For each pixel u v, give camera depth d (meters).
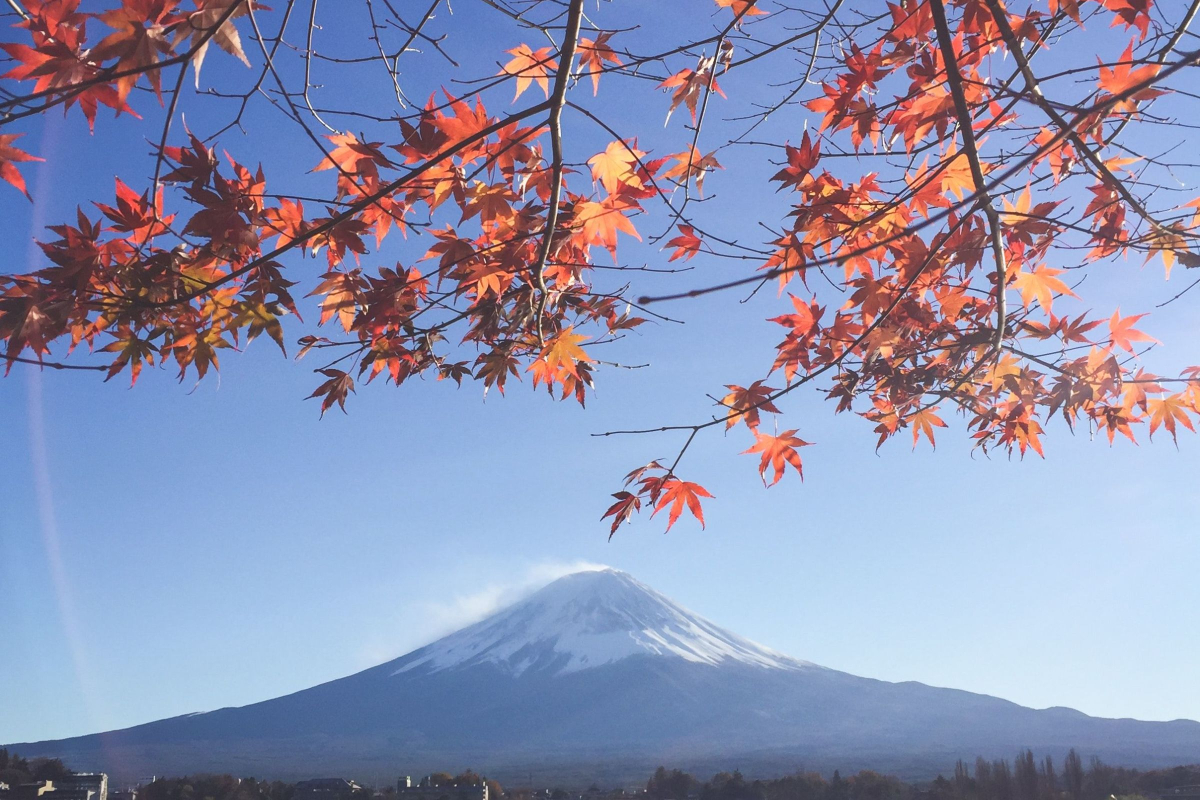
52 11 2.57
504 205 3.59
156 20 2.51
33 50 2.56
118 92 2.57
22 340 3.04
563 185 3.78
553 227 3.47
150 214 3.21
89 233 3.18
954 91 3.01
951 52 2.99
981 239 4.00
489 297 4.09
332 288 4.07
